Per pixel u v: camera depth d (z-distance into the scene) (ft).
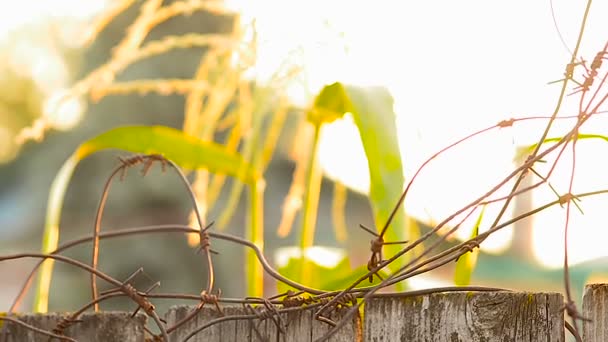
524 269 12.95
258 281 5.43
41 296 5.08
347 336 4.08
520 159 4.47
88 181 22.75
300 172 5.74
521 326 4.04
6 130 37.86
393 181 4.93
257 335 4.10
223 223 5.46
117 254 21.50
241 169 5.44
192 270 21.26
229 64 5.36
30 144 34.37
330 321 4.07
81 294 21.18
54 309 20.94
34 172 26.23
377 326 4.10
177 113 22.71
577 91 3.92
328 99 5.40
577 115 3.90
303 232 5.46
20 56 32.60
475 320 4.05
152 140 5.34
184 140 5.39
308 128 5.74
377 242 4.03
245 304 4.12
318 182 5.63
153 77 20.39
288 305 4.11
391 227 4.87
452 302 4.07
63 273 21.56
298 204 5.70
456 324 4.06
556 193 3.88
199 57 20.58
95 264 4.18
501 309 4.05
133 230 4.20
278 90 5.35
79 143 23.63
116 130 5.28
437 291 4.06
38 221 25.99
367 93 5.09
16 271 26.05
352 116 5.07
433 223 4.94
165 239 21.67
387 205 4.90
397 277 3.97
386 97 5.09
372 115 5.03
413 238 5.15
